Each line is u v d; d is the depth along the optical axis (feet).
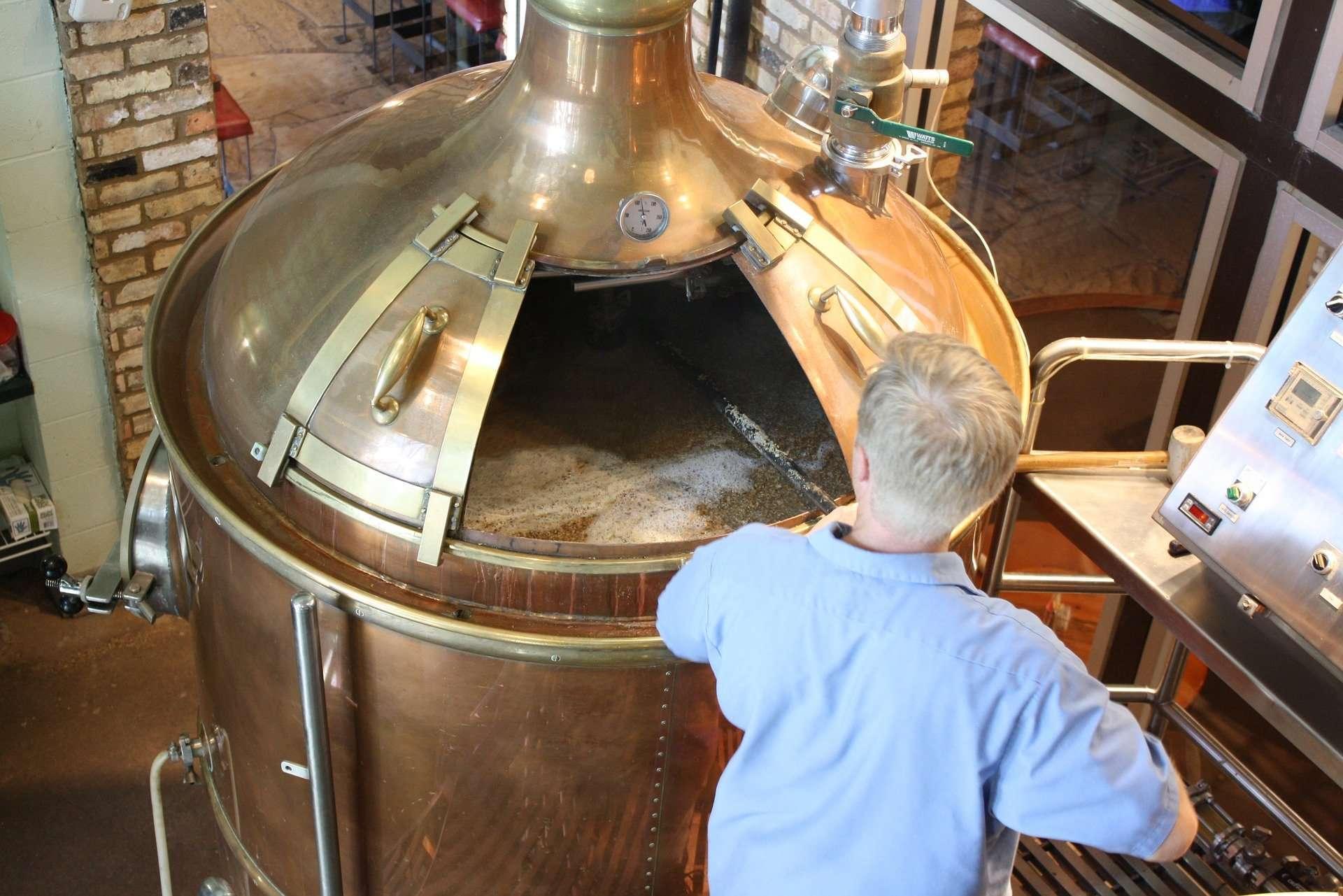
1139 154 14.21
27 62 12.01
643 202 7.70
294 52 25.05
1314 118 9.23
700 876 8.66
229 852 10.04
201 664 9.23
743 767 5.87
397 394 7.48
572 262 7.62
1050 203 14.57
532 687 7.56
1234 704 14.34
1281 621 7.44
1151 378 14.89
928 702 5.28
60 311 13.65
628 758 7.88
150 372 8.70
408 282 7.69
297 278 8.10
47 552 15.52
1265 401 7.31
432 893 8.73
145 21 12.24
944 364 5.16
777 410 9.45
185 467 8.05
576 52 7.63
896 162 8.30
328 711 8.07
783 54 13.88
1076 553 16.06
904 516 5.29
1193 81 10.03
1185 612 7.86
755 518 8.66
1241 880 9.25
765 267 7.82
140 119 12.78
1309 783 13.69
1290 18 9.12
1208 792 9.84
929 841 5.38
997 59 13.39
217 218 10.01
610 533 8.46
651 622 7.68
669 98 7.86
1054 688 5.21
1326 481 7.09
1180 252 14.48
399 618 7.43
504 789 8.05
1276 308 10.16
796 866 5.66
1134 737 5.33
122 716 14.34
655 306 10.29
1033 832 5.42
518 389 9.53
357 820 8.48
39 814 13.42
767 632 5.61
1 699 14.35
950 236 9.98
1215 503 7.61
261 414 7.98
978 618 5.33
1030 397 8.53
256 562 7.89
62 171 12.79
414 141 8.34
